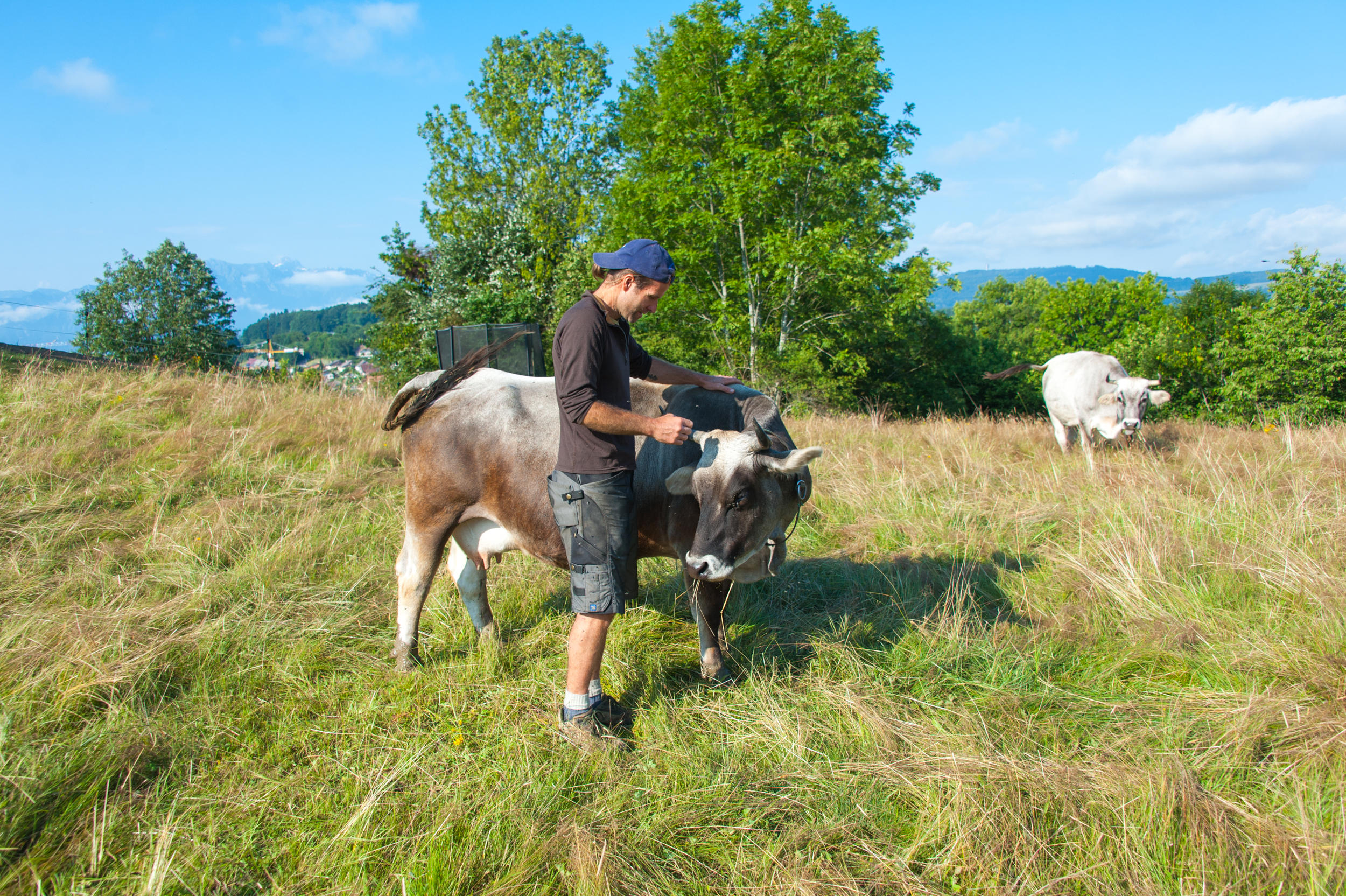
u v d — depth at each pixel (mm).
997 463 7094
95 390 7477
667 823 2250
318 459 6477
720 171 17906
